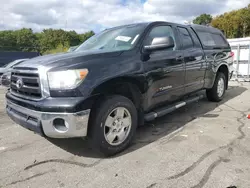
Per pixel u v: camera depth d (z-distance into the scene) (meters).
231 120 4.34
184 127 4.01
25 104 2.83
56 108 2.60
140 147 3.24
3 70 10.49
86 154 3.09
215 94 5.72
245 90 7.64
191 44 4.64
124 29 3.97
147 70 3.41
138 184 2.37
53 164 2.83
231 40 10.13
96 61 2.90
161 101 3.85
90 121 2.82
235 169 2.58
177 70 4.05
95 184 2.39
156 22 3.97
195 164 2.71
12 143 3.50
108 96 2.96
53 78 2.67
